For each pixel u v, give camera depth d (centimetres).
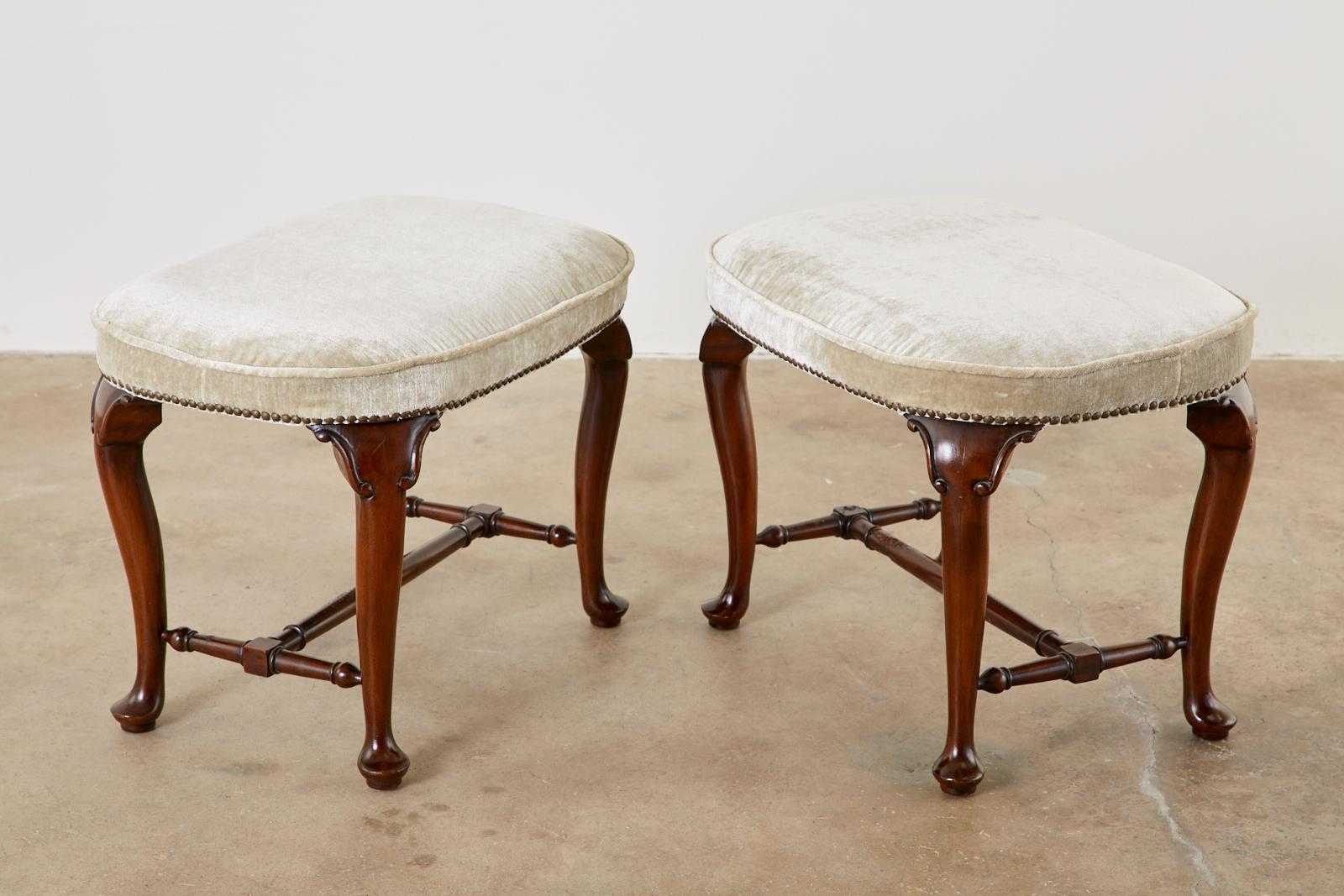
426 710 181
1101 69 308
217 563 221
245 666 168
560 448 272
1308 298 322
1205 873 149
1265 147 312
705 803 162
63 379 312
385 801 162
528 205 324
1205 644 170
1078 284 154
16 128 319
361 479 150
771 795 163
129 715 173
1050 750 172
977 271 159
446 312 154
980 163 316
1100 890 146
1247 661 191
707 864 150
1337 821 157
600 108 316
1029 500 246
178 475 257
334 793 163
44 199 325
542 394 304
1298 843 154
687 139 317
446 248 171
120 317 153
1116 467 261
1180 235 320
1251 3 301
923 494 249
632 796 163
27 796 161
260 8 311
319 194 326
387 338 147
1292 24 302
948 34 306
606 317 178
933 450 148
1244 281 322
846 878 148
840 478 256
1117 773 167
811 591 214
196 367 147
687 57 311
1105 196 318
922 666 192
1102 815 159
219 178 324
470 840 155
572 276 172
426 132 320
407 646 197
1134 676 188
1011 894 145
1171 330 146
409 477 151
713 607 201
